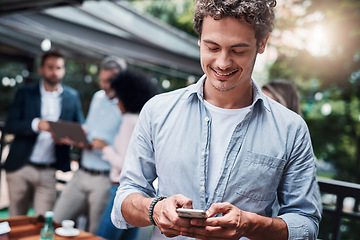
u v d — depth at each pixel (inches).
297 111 78.9
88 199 112.8
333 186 82.0
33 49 215.6
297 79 207.0
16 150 123.9
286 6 176.2
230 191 48.8
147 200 47.7
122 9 145.6
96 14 136.4
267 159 48.7
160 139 50.9
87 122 115.9
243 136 49.4
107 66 112.3
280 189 51.3
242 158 48.9
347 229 131.3
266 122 49.9
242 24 42.3
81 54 215.9
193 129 50.2
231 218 41.7
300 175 49.5
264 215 50.3
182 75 285.7
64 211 111.1
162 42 166.1
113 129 109.9
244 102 50.4
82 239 83.9
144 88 98.7
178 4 406.0
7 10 124.7
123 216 50.8
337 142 222.1
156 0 408.2
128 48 161.5
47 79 127.3
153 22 160.2
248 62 44.6
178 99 51.9
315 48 174.2
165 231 43.7
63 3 116.5
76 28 145.6
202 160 49.3
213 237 42.1
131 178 52.7
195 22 45.9
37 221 92.1
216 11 41.8
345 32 157.2
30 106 125.3
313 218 49.4
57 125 112.7
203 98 51.7
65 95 132.1
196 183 49.3
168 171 50.2
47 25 138.3
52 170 128.3
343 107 218.2
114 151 99.9
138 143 53.0
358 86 198.1
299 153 49.5
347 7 149.5
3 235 81.7
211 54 44.5
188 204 43.6
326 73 184.5
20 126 122.2
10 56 222.7
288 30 173.8
